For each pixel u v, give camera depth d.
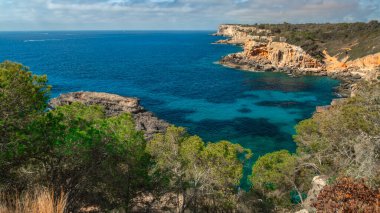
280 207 29.81
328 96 87.75
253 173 31.83
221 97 87.19
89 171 21.55
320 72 118.19
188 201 25.66
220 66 141.12
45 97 18.66
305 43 144.38
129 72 129.75
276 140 56.28
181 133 30.55
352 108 29.58
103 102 65.88
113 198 25.09
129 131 22.41
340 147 28.52
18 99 17.02
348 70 115.12
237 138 57.16
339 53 132.12
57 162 19.98
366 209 7.93
